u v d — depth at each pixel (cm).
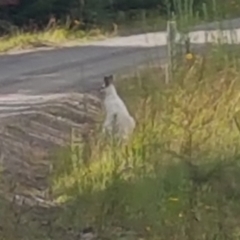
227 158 872
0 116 1404
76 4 3744
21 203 862
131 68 1662
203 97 995
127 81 1352
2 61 2619
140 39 3136
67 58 2580
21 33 3394
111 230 781
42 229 784
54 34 3309
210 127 941
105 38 3338
